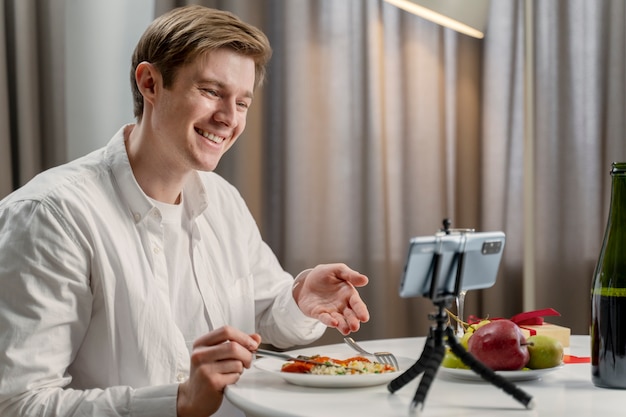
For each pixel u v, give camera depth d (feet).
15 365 4.02
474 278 3.44
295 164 8.18
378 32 8.31
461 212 8.58
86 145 8.20
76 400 4.04
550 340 3.90
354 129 8.29
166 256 4.86
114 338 4.45
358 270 8.29
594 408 3.25
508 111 8.59
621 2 8.43
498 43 8.57
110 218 4.55
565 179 8.46
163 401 3.98
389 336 8.29
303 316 5.20
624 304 3.59
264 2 8.07
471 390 3.63
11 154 7.54
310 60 8.19
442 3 7.67
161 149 4.68
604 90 8.51
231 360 3.88
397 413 3.20
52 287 4.21
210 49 4.53
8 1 7.43
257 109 7.99
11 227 4.28
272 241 8.32
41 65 7.64
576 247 8.46
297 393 3.63
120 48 8.27
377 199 8.23
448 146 8.67
